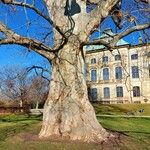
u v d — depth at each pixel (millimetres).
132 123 29297
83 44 16109
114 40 15484
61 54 16359
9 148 14812
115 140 15734
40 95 52156
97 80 80188
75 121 15633
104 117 33812
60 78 16250
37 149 14258
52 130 15898
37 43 15336
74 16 16750
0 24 14523
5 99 56219
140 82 75062
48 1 17312
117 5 16422
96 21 15352
